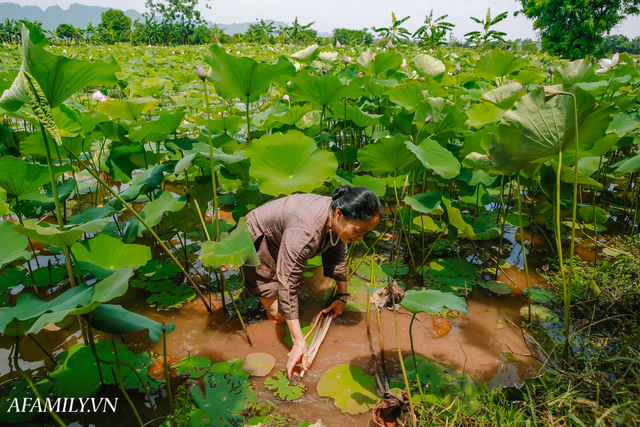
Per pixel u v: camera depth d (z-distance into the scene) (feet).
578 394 4.59
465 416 4.71
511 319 7.15
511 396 5.16
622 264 7.61
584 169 9.38
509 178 8.98
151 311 7.29
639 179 11.90
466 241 10.18
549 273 8.62
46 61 4.76
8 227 5.78
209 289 7.99
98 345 6.21
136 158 10.03
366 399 5.36
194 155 6.79
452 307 4.51
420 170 10.03
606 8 71.15
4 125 9.16
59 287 7.74
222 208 11.64
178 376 5.73
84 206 11.36
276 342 6.56
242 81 7.48
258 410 5.18
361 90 9.10
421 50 52.37
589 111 5.18
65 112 5.92
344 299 7.11
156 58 43.16
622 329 6.31
